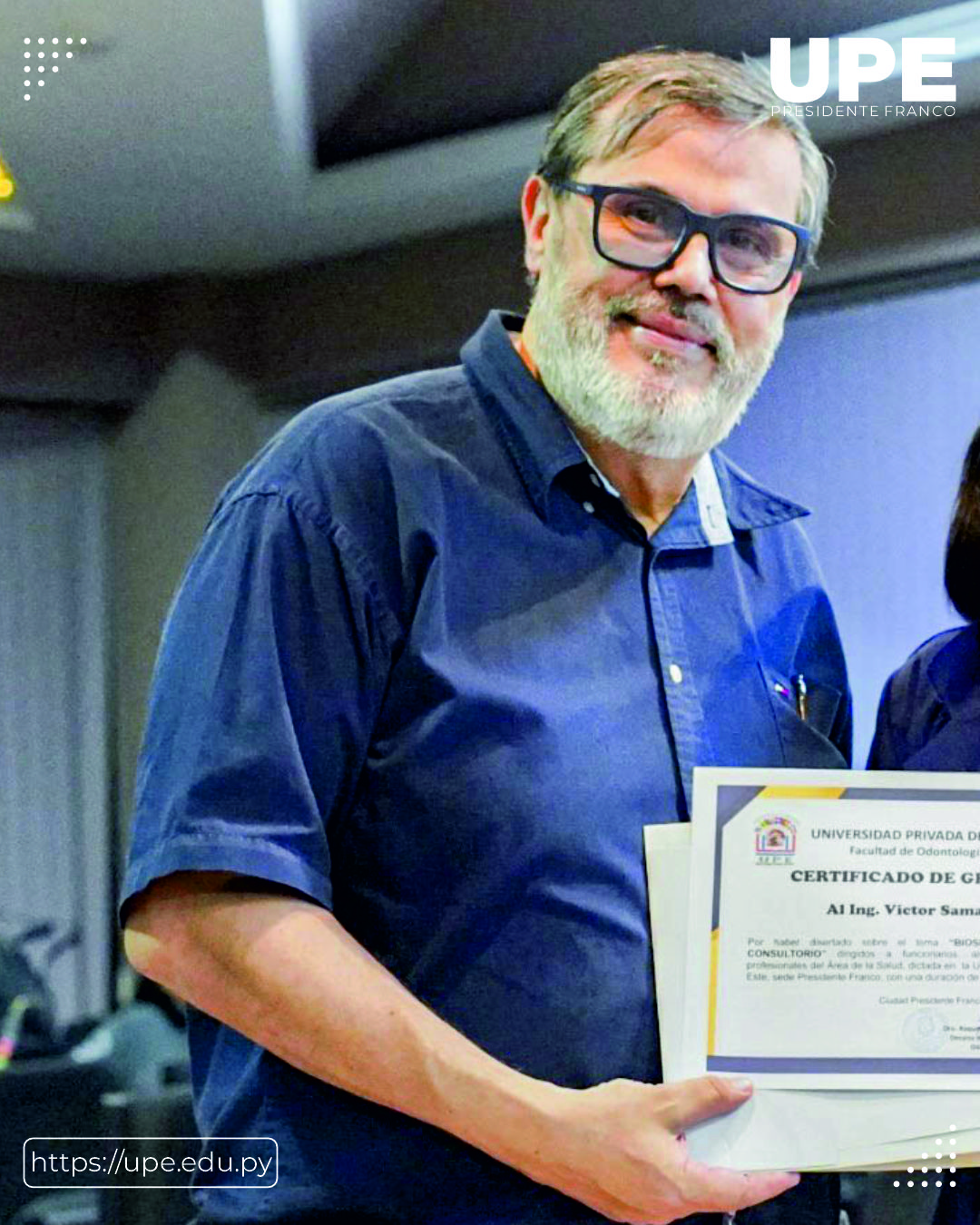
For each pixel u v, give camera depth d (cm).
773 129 134
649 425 130
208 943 120
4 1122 271
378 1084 115
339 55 382
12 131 375
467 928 122
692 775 127
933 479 370
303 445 130
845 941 123
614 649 131
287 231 447
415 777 124
